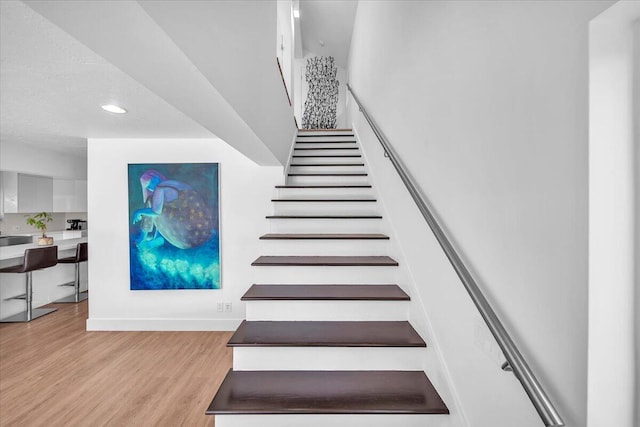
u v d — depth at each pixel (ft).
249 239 14.26
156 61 4.22
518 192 3.64
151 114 9.83
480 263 4.49
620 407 2.74
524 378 3.11
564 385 3.02
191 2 4.28
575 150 2.84
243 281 14.28
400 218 8.82
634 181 2.70
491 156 4.19
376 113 13.05
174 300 14.24
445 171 5.73
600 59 2.68
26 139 13.61
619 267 2.71
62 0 2.96
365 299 7.64
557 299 3.09
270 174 14.20
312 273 8.82
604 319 2.72
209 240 14.14
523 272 3.57
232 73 6.05
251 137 8.41
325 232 11.17
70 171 17.63
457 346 5.17
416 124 7.53
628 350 2.73
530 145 3.43
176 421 8.08
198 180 14.11
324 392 5.89
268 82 9.94
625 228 2.70
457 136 5.23
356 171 15.12
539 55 3.28
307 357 6.61
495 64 4.08
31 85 6.99
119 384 9.78
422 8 7.08
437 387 5.89
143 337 13.35
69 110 9.27
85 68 6.04
